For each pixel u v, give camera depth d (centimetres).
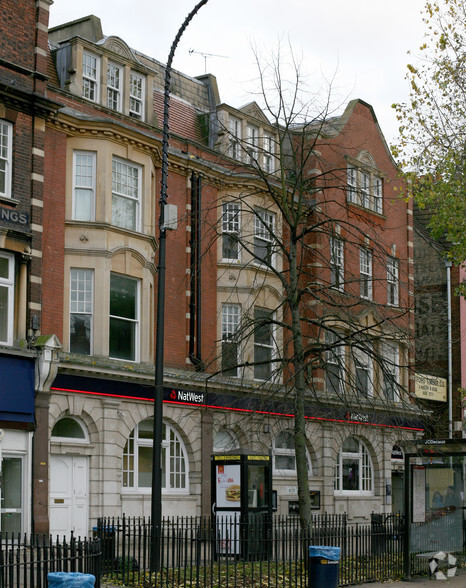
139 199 2498
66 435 2248
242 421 2678
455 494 2092
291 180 2998
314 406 2994
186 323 2681
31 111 2189
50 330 2239
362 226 3438
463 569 2069
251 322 2072
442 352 4059
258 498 2116
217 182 2856
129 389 2364
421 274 4203
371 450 3416
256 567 1859
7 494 2020
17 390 2039
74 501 2216
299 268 2048
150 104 2634
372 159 3581
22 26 2202
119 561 1812
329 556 1550
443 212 2475
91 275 2338
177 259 2675
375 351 2156
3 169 2125
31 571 1195
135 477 2423
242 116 2995
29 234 2139
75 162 2367
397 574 1942
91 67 2481
